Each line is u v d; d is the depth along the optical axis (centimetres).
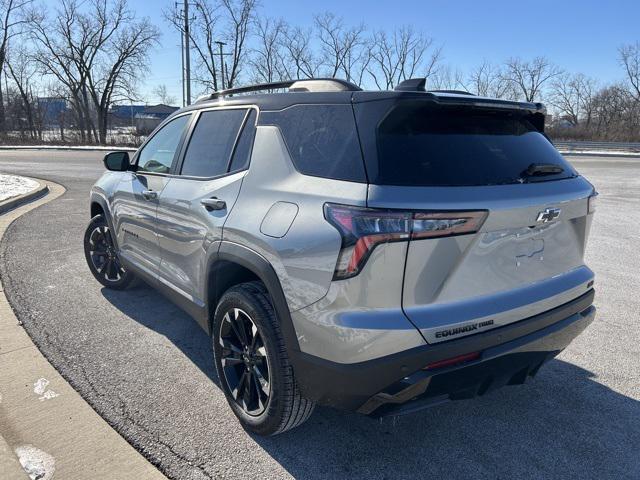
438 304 224
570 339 284
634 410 309
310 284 228
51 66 4941
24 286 516
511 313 242
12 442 267
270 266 246
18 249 661
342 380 223
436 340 221
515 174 247
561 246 272
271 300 250
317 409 308
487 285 237
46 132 5734
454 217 216
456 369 226
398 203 210
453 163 231
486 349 234
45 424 284
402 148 225
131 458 257
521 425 293
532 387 335
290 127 267
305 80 298
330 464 257
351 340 217
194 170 340
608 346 397
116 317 442
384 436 282
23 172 1762
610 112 6353
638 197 1295
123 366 354
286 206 246
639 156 3291
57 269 575
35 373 341
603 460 263
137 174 419
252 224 260
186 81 3812
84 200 1098
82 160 2411
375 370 217
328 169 236
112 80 4994
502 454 267
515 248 244
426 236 212
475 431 287
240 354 284
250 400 280
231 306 277
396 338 214
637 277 582
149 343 392
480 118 259
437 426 292
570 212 266
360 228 211
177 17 3944
